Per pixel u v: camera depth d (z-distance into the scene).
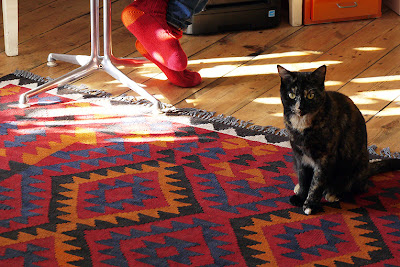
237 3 3.05
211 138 2.15
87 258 1.52
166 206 1.75
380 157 2.01
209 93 2.50
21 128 2.19
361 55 2.82
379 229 1.66
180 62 2.31
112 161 1.99
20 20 3.20
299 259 1.53
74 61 2.63
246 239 1.61
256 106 2.39
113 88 2.54
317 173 1.69
